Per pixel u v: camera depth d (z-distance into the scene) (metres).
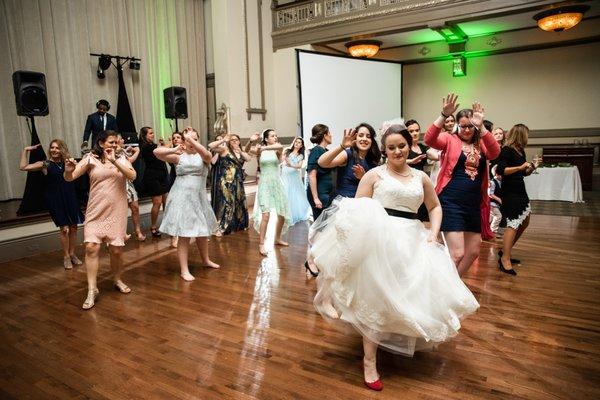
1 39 6.19
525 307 3.06
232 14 8.52
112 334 2.80
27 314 3.18
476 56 10.14
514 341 2.56
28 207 5.04
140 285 3.75
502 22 8.67
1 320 3.08
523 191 3.77
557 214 6.37
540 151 9.68
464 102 10.44
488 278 3.69
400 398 2.02
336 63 8.55
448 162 2.85
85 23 7.24
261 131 9.25
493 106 10.12
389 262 2.02
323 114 8.32
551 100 9.48
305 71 8.05
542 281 3.59
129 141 7.43
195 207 3.82
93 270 3.32
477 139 2.87
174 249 4.96
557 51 9.29
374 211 2.00
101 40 7.52
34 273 4.21
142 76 8.23
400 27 7.83
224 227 5.62
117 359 2.47
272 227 6.00
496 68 9.98
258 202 4.77
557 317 2.89
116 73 7.77
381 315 1.97
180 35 8.92
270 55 9.39
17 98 4.96
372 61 9.14
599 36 8.68
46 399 2.10
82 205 5.56
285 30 9.16
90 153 3.36
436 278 2.09
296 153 5.84
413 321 1.92
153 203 5.59
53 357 2.51
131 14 7.99
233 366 2.35
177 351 2.54
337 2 8.46
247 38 8.84
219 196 5.66
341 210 2.05
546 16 7.40
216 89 8.77
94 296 3.34
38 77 5.10
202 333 2.78
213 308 3.19
